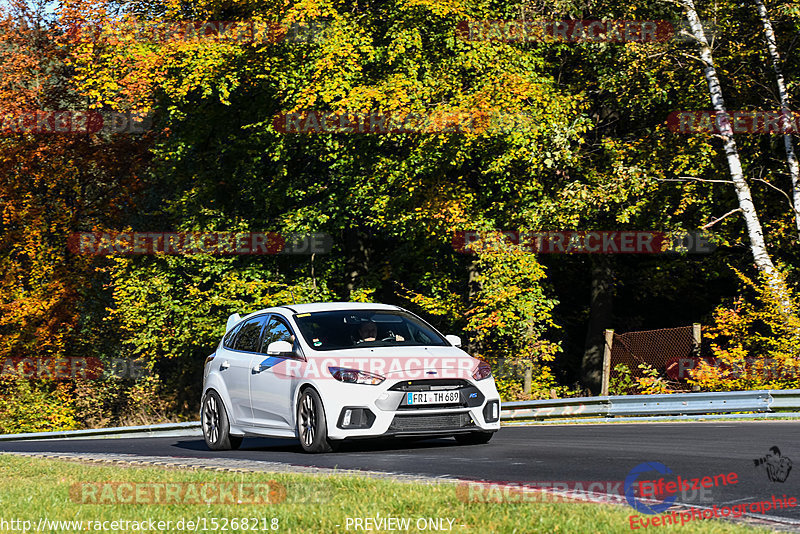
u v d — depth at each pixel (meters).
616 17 95.81
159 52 104.88
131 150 138.75
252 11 104.25
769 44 92.94
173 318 115.88
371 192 102.38
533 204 99.12
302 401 42.28
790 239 98.81
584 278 130.75
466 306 106.81
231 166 116.56
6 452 62.28
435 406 41.09
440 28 99.81
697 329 77.62
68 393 138.12
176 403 137.25
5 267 138.12
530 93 95.62
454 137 95.00
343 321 45.03
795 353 74.00
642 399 64.38
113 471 38.72
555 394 96.19
